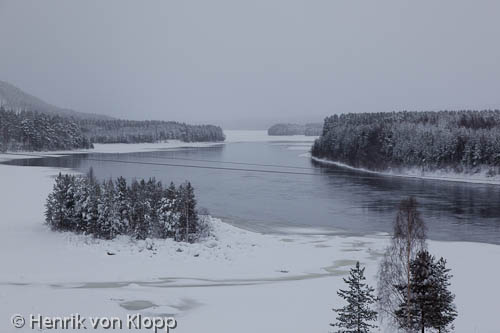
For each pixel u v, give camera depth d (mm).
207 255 47562
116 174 123062
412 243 23516
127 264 42844
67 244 49219
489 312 29297
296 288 35562
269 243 54094
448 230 64125
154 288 34906
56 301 28625
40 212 66375
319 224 66750
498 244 56500
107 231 52719
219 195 92250
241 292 34156
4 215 63875
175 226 53781
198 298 32156
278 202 85125
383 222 68250
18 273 38188
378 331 24234
